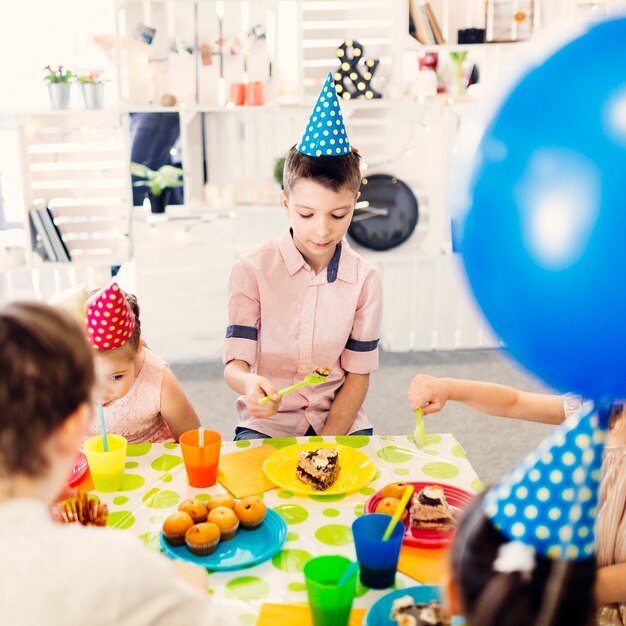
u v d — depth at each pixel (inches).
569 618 22.6
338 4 132.0
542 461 23.1
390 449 54.4
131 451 53.7
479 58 138.5
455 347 146.7
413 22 129.3
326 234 62.4
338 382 68.1
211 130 137.1
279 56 134.4
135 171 130.5
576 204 20.4
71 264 129.5
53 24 133.0
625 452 39.7
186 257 135.6
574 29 22.5
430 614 34.4
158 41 131.4
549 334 22.2
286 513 45.9
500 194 22.3
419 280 142.2
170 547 42.2
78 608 25.3
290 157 62.2
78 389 27.7
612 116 19.9
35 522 26.4
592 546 23.1
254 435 64.9
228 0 130.4
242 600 37.6
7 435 25.9
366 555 38.3
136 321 58.0
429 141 139.1
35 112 123.5
